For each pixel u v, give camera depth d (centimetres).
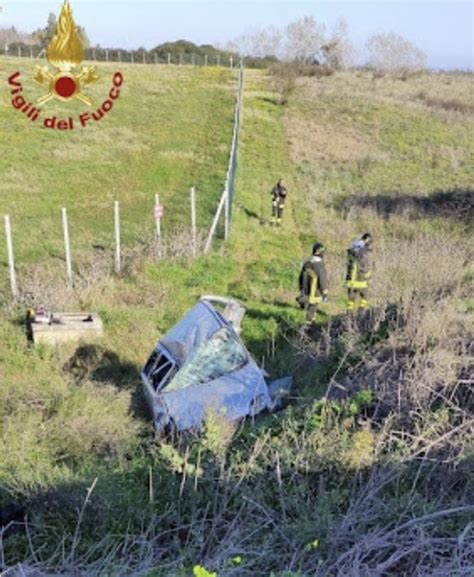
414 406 618
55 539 520
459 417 598
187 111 3894
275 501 536
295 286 1427
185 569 428
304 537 464
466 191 2323
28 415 750
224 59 6869
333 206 2289
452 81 6072
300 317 1219
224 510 515
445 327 792
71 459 679
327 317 1202
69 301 1162
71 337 1016
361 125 3894
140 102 4019
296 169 2825
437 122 4078
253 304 1281
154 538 489
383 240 1800
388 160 3070
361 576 404
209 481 567
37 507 558
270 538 471
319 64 6762
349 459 551
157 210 1572
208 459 595
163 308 1199
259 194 2364
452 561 404
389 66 7031
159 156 2809
